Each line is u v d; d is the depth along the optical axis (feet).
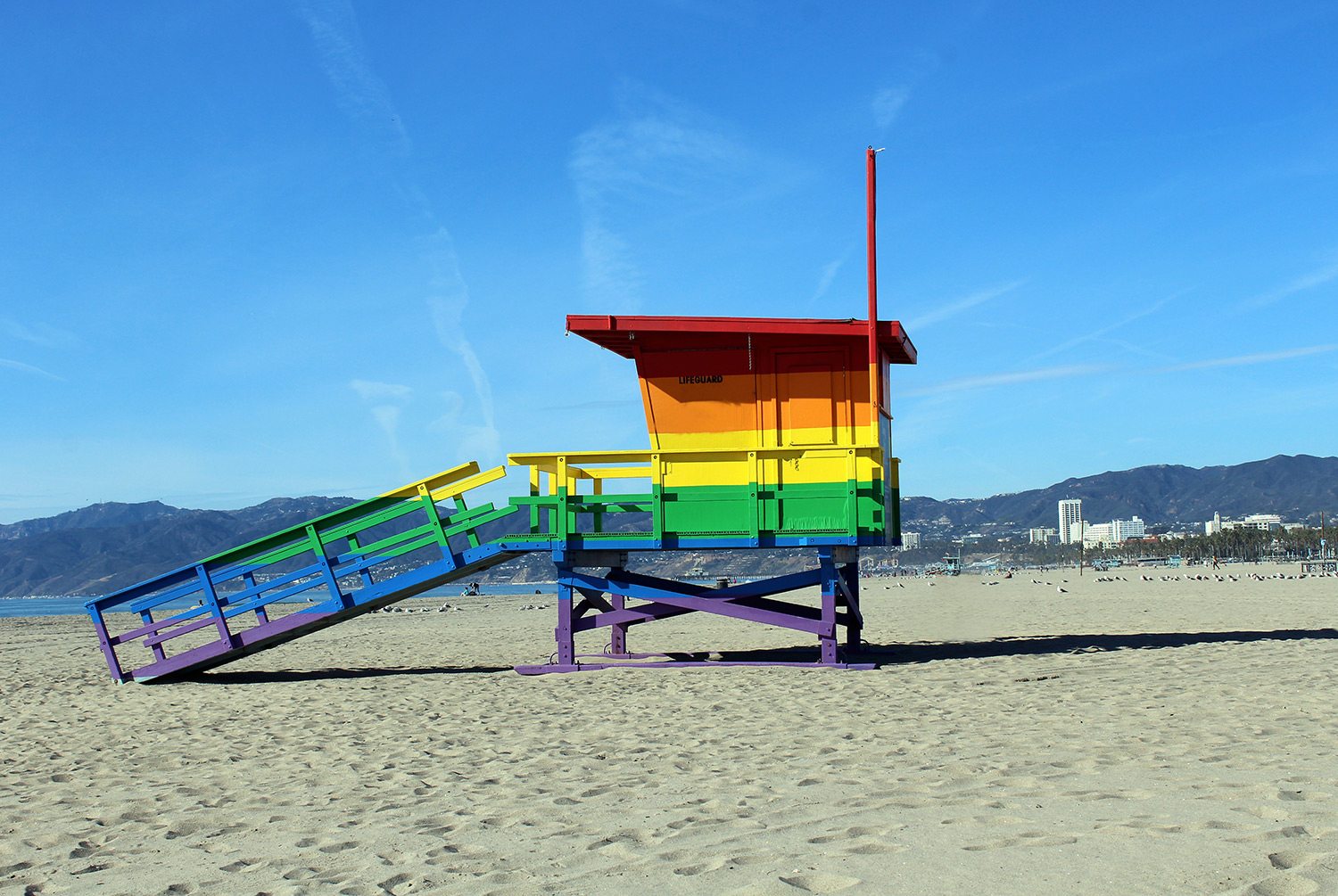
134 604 47.65
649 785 21.43
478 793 21.59
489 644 67.26
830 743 25.45
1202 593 127.75
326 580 45.65
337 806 20.99
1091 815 16.58
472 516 44.55
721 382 44.14
